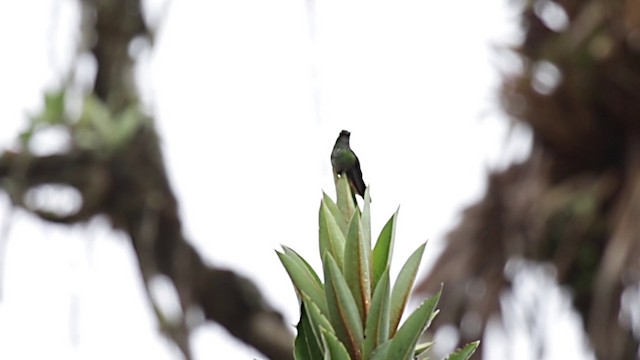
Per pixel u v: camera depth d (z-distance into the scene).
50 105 9.77
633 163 11.34
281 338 10.05
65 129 9.83
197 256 10.10
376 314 3.56
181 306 9.93
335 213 3.83
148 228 9.91
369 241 3.69
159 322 9.88
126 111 10.01
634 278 10.87
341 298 3.57
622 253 10.93
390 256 3.67
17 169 9.62
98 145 9.90
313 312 3.54
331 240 3.72
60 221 9.59
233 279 10.09
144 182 10.04
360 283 3.63
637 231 10.98
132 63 10.29
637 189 11.12
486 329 11.30
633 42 11.33
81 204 9.73
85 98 9.88
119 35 10.29
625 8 11.38
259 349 10.08
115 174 9.90
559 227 11.46
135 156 9.98
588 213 11.36
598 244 11.37
